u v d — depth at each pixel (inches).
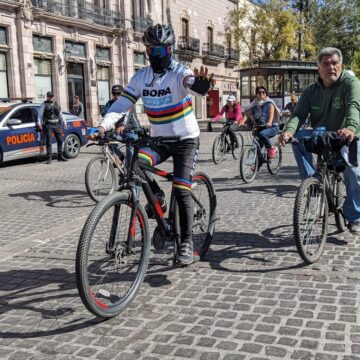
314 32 1593.3
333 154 176.4
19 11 891.4
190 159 155.4
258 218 245.0
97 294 133.1
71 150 578.2
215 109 1744.6
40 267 183.6
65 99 1017.5
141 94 154.7
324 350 114.6
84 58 1077.1
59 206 301.1
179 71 147.9
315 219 172.9
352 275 161.5
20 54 902.4
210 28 1683.1
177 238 159.8
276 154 387.2
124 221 139.1
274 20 1270.9
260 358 112.1
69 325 133.5
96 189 295.7
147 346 120.3
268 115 360.8
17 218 271.3
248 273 167.2
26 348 121.8
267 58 1317.7
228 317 134.2
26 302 150.6
